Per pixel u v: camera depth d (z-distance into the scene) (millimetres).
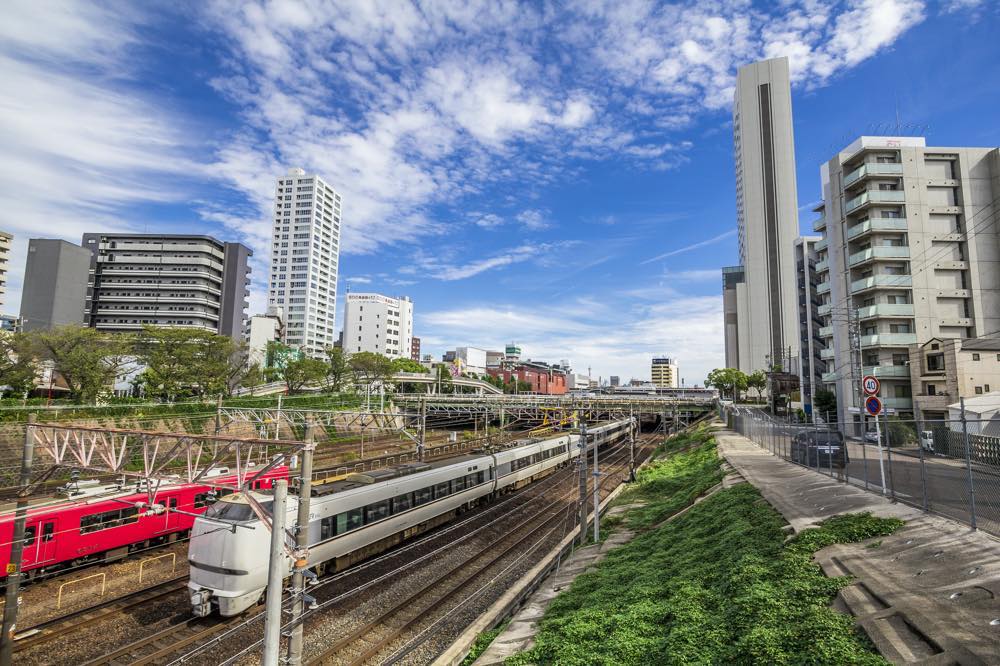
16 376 35625
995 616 7188
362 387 70812
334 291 147875
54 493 19250
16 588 12336
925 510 12688
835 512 14203
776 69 113500
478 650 12164
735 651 8008
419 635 13953
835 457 23484
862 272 50812
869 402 16094
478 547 21984
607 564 16500
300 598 9562
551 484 36406
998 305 46688
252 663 12539
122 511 19266
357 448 48500
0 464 27500
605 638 10125
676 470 34281
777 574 10484
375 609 15547
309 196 139000
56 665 12227
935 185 48656
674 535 17172
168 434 13031
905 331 47719
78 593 16422
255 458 36500
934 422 12562
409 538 23328
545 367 187750
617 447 57906
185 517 21500
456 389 102312
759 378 91938
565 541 20922
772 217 110500
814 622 7984
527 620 13492
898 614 7766
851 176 51156
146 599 15742
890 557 10117
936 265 47719
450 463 26672
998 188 47625
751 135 114250
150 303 98875
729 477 23969
